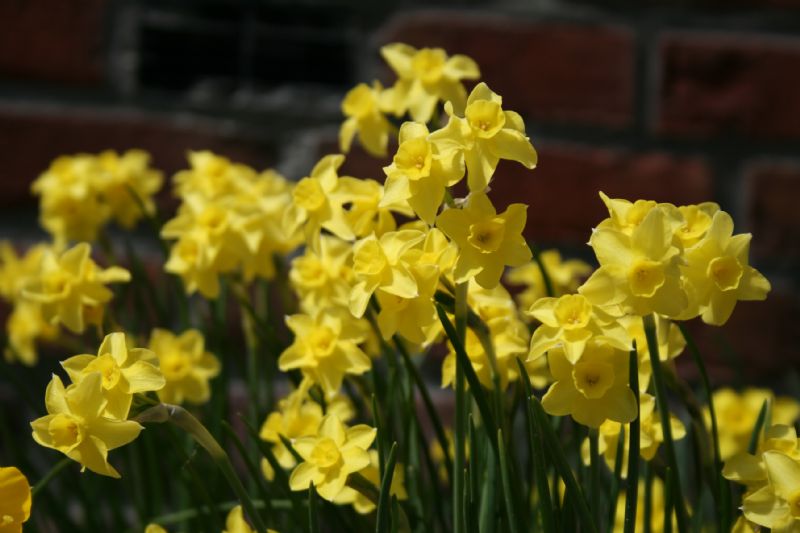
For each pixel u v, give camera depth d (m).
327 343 0.83
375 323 0.83
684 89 1.16
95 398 0.65
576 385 0.63
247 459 0.82
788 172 1.16
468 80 1.16
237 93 1.16
